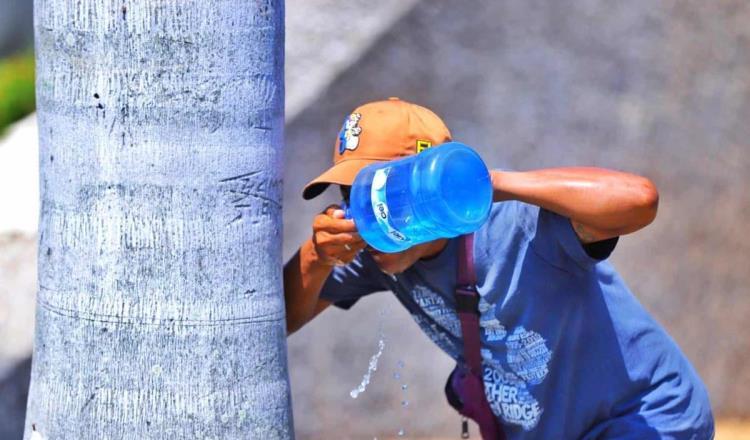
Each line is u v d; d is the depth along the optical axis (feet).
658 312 80.64
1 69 132.26
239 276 35.32
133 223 34.24
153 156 34.06
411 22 73.20
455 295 39.17
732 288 81.41
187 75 33.94
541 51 75.25
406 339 76.18
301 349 75.05
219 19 34.09
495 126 74.95
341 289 43.37
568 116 76.18
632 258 80.18
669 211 79.77
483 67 74.33
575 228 37.22
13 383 67.31
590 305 39.58
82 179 34.42
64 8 33.96
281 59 36.55
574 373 40.29
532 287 38.22
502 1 74.08
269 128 35.83
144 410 34.78
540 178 36.50
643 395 41.06
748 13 78.79
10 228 73.10
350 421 75.92
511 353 39.58
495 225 38.22
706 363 81.76
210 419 35.19
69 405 35.19
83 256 34.63
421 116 38.65
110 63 33.76
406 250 37.73
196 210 34.53
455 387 43.96
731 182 80.38
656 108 77.87
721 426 81.61
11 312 68.85
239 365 35.55
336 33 73.20
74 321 34.96
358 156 37.88
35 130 85.40
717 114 79.30
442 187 34.12
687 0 77.56
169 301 34.55
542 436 41.09
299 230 72.74
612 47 76.48
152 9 33.50
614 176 36.17
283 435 37.04
